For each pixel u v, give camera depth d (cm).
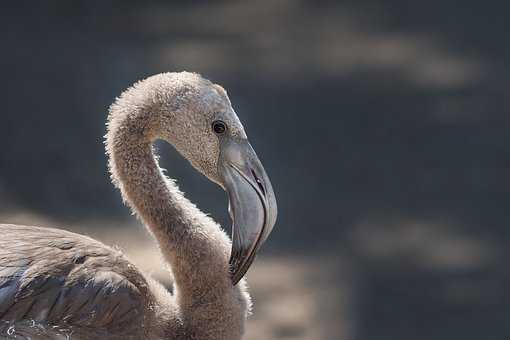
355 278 1154
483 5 2069
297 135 1552
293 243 1231
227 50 1858
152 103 604
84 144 1402
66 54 1734
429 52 1866
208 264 616
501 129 1559
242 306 628
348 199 1359
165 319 616
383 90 1712
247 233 594
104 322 574
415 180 1412
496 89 1702
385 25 2002
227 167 599
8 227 593
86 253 587
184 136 600
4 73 1630
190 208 632
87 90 1588
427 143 1523
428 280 1159
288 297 1097
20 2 1970
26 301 555
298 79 1755
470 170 1438
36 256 570
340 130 1572
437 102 1662
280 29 1991
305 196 1364
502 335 1058
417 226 1287
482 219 1304
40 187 1266
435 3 2091
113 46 1802
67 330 563
